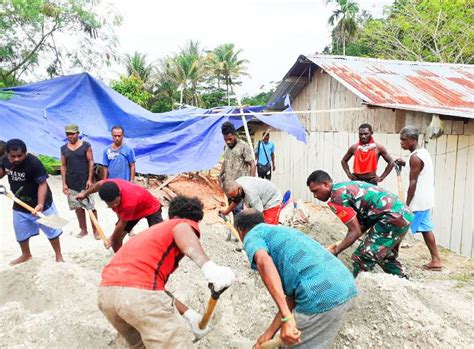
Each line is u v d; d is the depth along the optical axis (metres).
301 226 8.14
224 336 3.76
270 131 13.81
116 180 4.64
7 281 4.52
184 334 2.74
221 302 4.15
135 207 4.58
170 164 9.93
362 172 7.33
